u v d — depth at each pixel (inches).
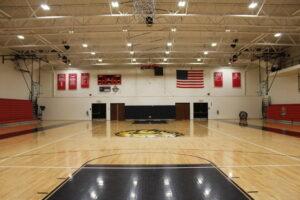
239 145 399.9
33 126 793.6
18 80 922.7
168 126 780.0
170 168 250.8
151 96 1109.7
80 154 330.0
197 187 191.9
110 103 1109.1
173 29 599.5
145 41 769.6
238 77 1114.7
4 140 473.1
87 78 1111.6
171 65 1101.1
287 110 837.8
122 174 228.8
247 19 603.8
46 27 575.5
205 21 615.5
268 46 841.5
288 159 294.8
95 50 862.5
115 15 484.4
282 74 850.1
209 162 278.7
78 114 1108.5
